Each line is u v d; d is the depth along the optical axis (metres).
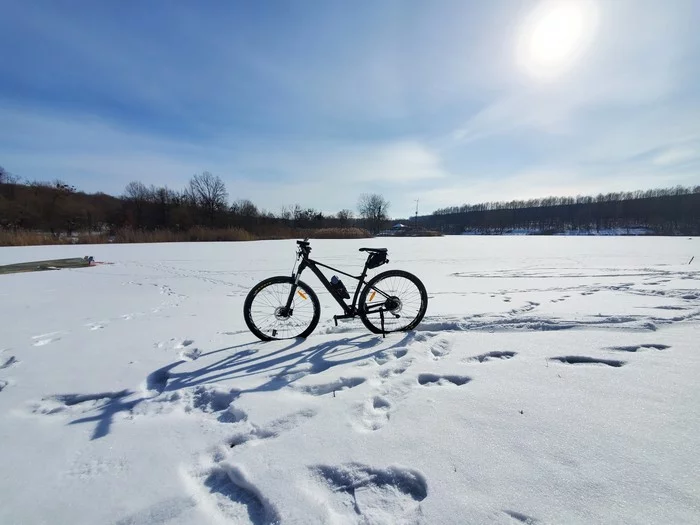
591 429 1.71
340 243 24.25
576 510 1.23
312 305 3.61
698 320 3.50
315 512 1.30
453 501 1.30
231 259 12.46
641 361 2.50
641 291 5.34
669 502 1.25
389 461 1.54
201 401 2.22
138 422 1.97
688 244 19.58
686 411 1.84
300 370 2.58
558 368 2.43
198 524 1.29
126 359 2.88
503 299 5.00
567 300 4.75
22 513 1.34
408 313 3.79
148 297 5.75
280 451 1.65
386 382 2.32
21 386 2.40
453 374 2.40
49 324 4.01
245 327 3.79
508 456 1.54
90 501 1.40
